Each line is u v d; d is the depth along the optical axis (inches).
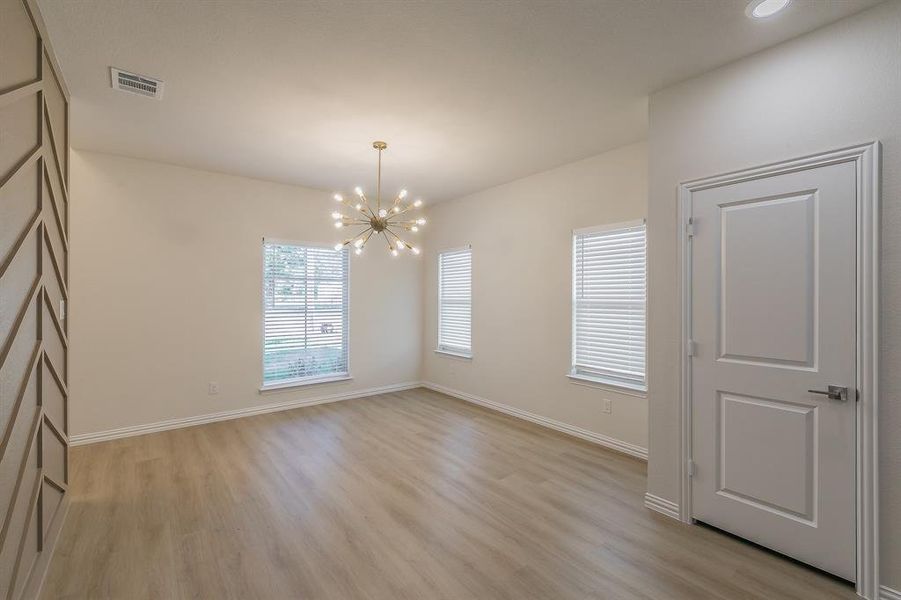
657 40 86.6
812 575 80.9
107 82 102.9
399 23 81.7
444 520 100.2
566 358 164.4
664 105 105.8
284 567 82.6
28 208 73.3
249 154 155.0
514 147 147.4
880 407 74.6
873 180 74.9
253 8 77.2
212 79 102.0
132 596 74.3
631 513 104.0
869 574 74.6
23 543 70.7
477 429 168.6
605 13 78.7
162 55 92.0
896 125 73.4
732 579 79.8
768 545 87.4
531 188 180.1
